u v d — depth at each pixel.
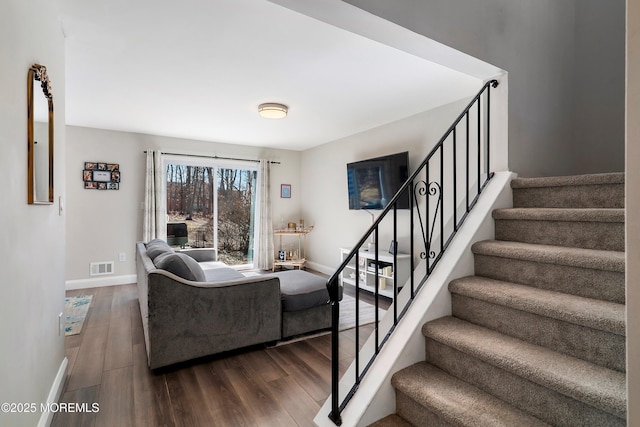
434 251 2.01
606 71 2.67
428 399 1.34
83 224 4.80
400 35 1.83
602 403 1.02
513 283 1.70
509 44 2.32
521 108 2.40
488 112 2.41
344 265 1.53
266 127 4.90
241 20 2.19
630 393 0.66
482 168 3.40
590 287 1.43
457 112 3.75
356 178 5.00
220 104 3.85
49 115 1.75
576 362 1.24
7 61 1.18
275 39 2.43
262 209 6.26
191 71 2.96
